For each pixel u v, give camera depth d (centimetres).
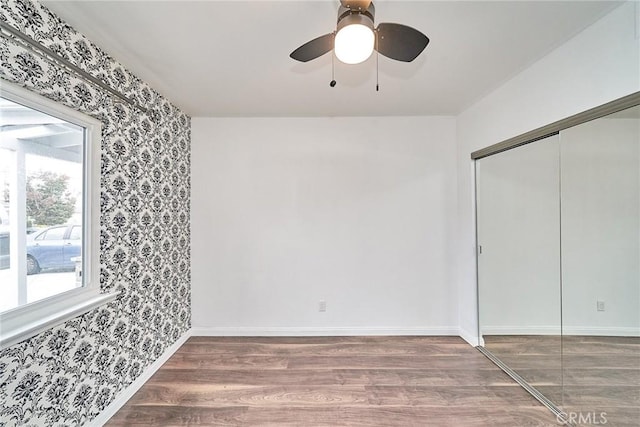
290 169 321
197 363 260
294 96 263
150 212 240
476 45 183
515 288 241
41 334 142
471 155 290
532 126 208
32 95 140
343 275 321
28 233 144
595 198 171
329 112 307
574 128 178
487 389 221
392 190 320
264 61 203
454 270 320
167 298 267
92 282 177
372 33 120
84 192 176
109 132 191
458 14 154
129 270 212
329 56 198
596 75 161
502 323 255
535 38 176
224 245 321
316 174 321
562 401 200
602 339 174
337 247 321
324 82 235
